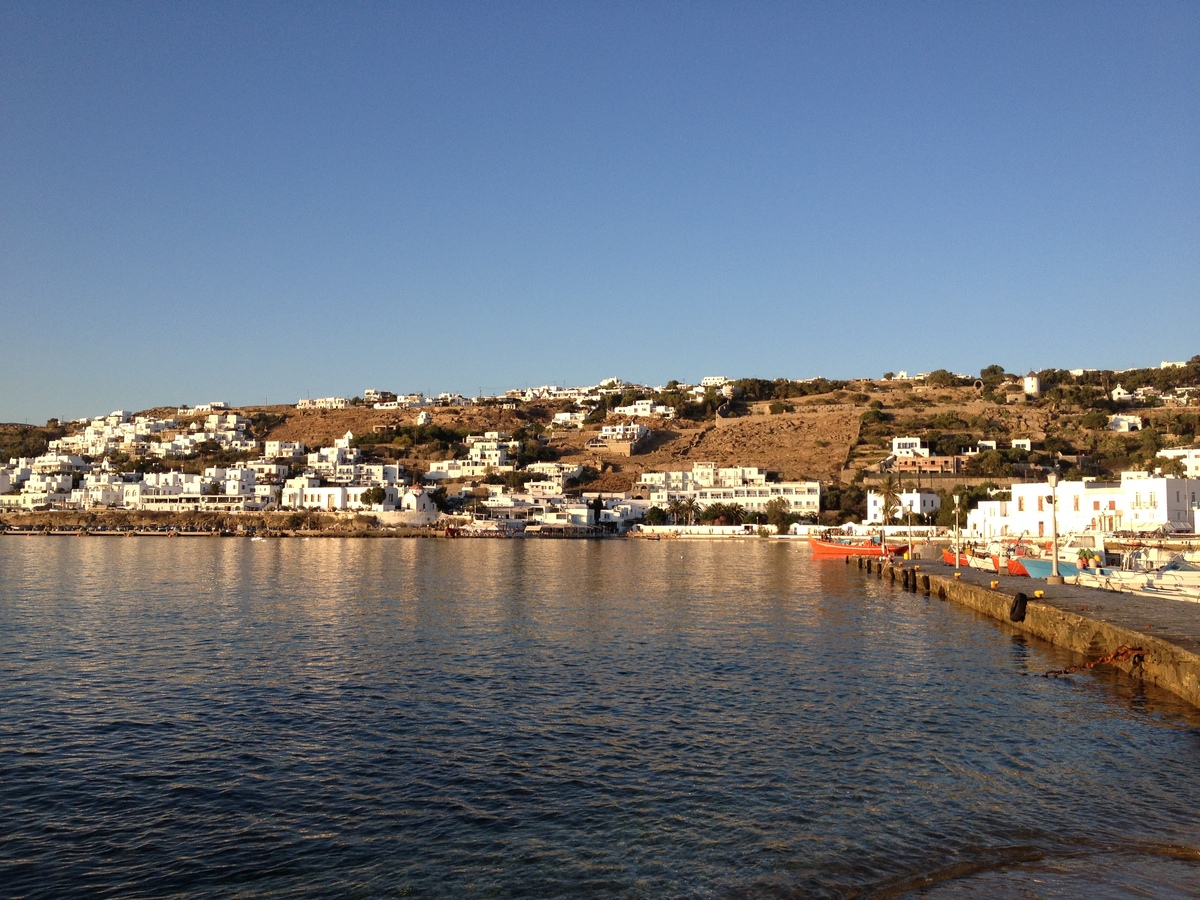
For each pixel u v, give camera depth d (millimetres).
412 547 187125
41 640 56031
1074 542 102875
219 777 29906
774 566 127438
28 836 25375
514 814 26609
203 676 44969
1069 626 50312
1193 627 44375
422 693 41250
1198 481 116062
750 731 34906
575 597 82438
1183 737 33062
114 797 28156
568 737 34156
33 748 32969
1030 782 28734
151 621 64938
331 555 155500
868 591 88750
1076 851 23453
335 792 28500
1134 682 42312
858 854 23500
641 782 29188
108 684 43188
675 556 155000
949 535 175125
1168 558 77062
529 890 21953
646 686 42812
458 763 31141
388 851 24297
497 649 52844
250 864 23641
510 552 168500
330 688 42281
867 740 33594
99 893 22188
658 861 23375
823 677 44906
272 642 55250
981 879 21844
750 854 23641
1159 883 21469
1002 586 71500
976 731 34656
